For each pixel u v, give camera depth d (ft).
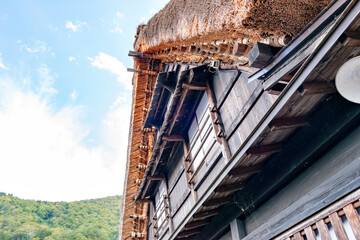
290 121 10.64
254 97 13.53
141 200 31.58
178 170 23.75
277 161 12.92
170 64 33.37
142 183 27.48
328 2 8.41
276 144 12.34
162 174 27.37
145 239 34.68
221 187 14.26
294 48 8.44
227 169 12.85
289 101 9.50
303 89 8.68
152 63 39.04
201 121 20.30
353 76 7.33
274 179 12.81
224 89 16.98
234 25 9.20
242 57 12.01
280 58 8.91
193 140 21.67
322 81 8.96
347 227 8.66
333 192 9.20
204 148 19.06
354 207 8.46
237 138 14.94
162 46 23.76
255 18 8.36
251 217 14.80
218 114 17.38
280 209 12.73
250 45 10.57
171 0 18.24
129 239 35.50
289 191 12.49
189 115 22.54
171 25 16.72
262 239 12.28
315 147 10.76
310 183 11.30
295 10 8.31
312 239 9.61
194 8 12.59
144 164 38.86
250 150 11.79
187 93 20.21
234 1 8.75
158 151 24.40
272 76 9.51
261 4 7.88
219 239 18.10
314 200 9.95
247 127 14.10
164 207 26.53
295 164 11.68
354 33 6.99
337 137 10.35
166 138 22.52
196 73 18.57
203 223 18.10
